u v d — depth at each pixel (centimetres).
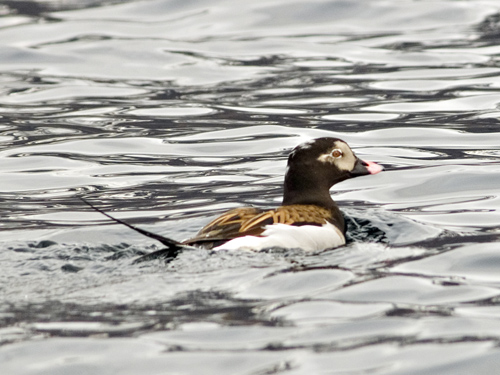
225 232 980
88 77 2252
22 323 740
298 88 2108
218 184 1442
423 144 1641
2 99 2056
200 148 1672
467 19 2703
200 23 2706
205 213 1265
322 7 2797
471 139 1655
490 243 1022
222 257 925
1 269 925
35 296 818
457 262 940
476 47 2420
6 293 830
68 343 691
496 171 1430
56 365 652
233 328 721
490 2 2852
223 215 1033
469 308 772
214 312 763
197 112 1934
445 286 845
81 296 815
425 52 2389
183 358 662
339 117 1850
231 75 2252
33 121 1870
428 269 912
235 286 838
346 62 2336
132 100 2045
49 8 2895
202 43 2528
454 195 1322
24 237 1152
